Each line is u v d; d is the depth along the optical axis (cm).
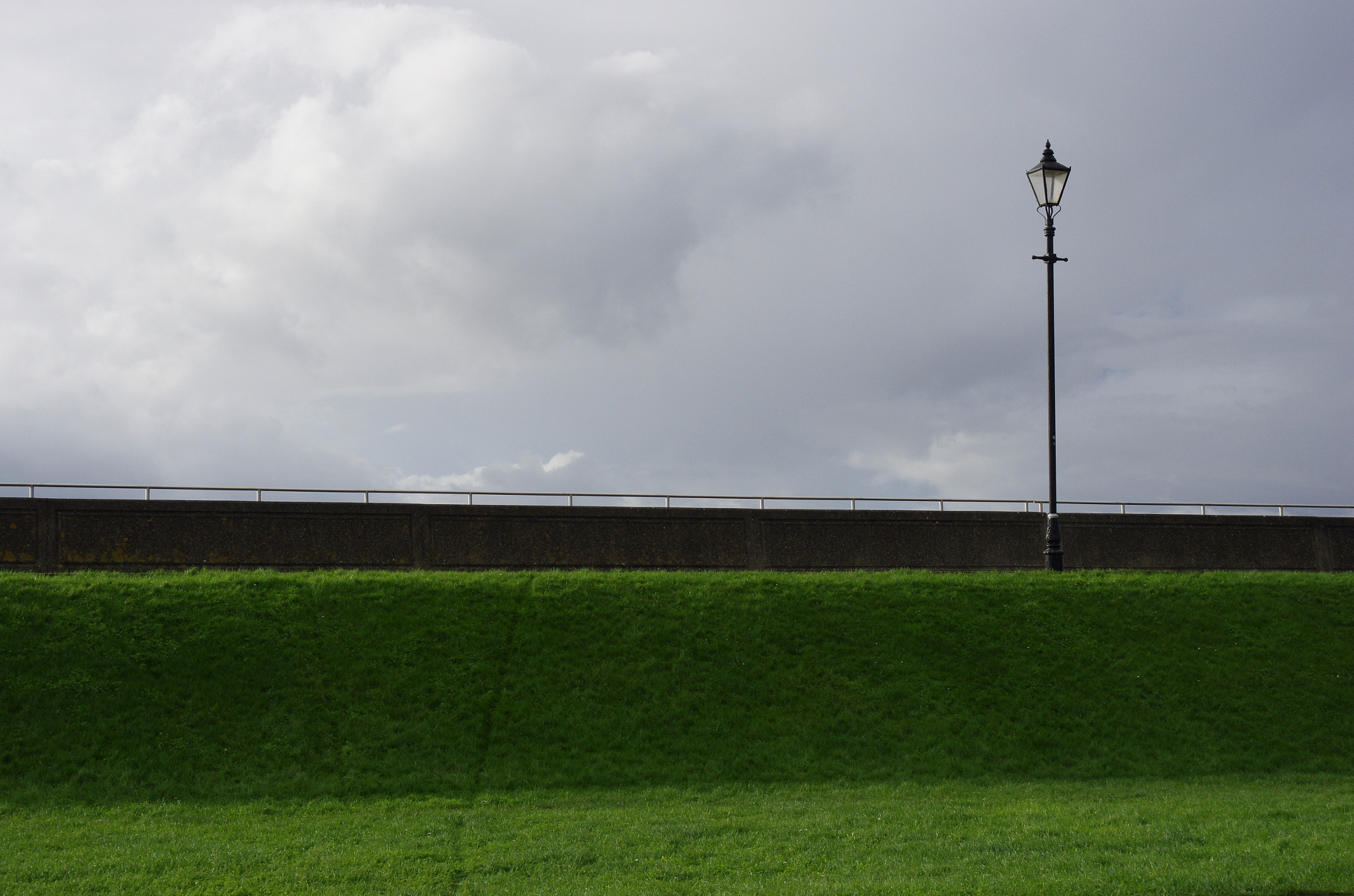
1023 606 2792
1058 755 2219
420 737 2142
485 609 2592
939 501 3550
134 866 1484
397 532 3108
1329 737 2333
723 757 2152
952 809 1800
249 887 1391
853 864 1448
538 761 2100
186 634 2370
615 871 1448
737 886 1349
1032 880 1302
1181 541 3719
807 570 3391
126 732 2078
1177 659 2602
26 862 1509
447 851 1551
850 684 2422
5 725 2058
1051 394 3152
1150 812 1734
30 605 2394
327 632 2438
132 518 2914
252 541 2989
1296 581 3034
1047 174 3162
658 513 3309
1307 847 1434
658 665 2444
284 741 2095
